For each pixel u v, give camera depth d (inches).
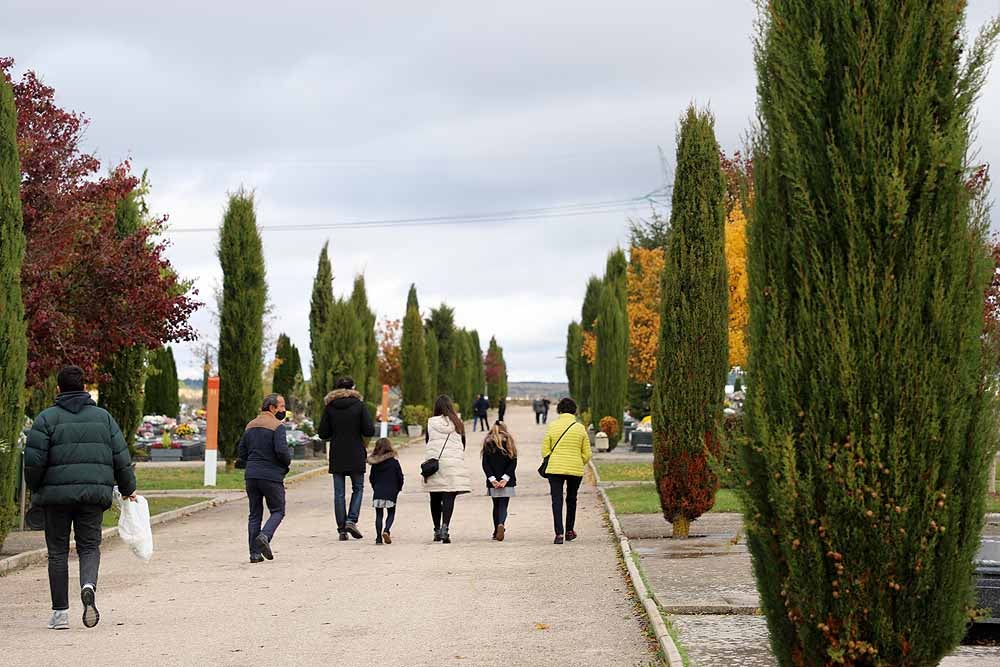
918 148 259.0
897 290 255.4
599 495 1058.1
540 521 829.8
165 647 382.3
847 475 250.1
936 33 264.4
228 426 1384.1
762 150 277.1
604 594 485.7
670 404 695.7
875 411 251.3
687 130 721.0
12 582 537.6
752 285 273.3
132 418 1147.3
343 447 721.6
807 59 269.7
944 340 254.2
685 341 697.6
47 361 778.2
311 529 789.2
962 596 254.4
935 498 249.6
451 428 702.5
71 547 652.1
